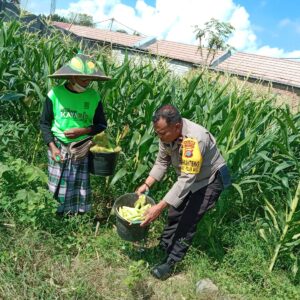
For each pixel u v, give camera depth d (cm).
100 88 421
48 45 526
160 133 293
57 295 279
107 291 301
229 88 468
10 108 480
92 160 352
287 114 373
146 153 391
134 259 351
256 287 343
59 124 342
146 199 337
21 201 328
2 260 288
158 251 370
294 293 338
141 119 406
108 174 356
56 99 338
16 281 277
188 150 294
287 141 361
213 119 392
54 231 343
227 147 372
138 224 311
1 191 332
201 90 477
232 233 399
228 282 340
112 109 410
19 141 455
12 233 316
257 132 399
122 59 559
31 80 448
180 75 559
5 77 468
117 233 349
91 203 402
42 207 316
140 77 463
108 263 336
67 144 346
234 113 350
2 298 265
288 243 356
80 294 284
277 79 1959
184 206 345
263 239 391
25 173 339
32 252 305
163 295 316
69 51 495
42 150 472
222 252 379
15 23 489
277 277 357
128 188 409
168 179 407
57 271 301
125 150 428
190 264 357
